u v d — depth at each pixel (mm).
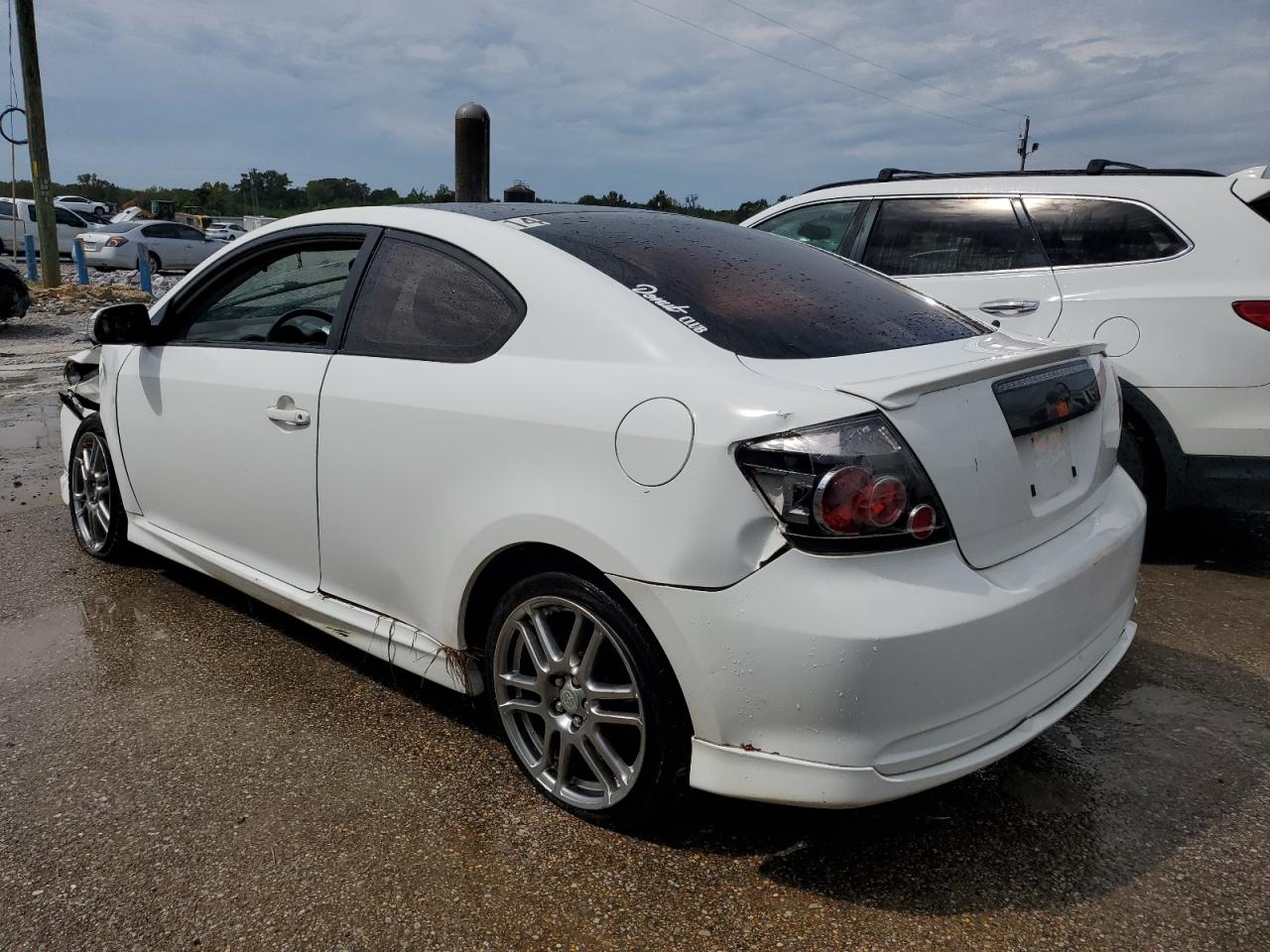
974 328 2760
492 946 1963
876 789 1938
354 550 2783
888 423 1955
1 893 2096
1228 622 3701
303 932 1992
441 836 2316
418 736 2783
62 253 25016
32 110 17609
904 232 4945
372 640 2842
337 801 2451
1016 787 2561
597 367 2250
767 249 2955
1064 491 2387
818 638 1882
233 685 3074
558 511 2188
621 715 2234
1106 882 2178
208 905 2066
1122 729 2883
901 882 2170
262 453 3018
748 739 2014
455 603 2514
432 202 3016
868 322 2523
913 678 1909
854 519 1892
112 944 1953
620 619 2154
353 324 2832
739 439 1950
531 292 2434
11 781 2514
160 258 22500
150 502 3674
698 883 2158
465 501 2418
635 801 2244
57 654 3279
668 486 2023
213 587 3908
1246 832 2367
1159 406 4098
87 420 4031
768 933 2006
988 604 1995
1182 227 4168
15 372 9562
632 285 2385
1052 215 4516
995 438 2129
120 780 2527
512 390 2346
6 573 4023
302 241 3123
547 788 2443
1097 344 2670
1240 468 4020
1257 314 3895
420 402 2529
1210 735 2848
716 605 1972
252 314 3252
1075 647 2279
